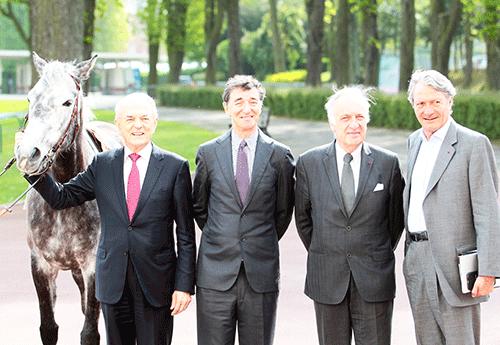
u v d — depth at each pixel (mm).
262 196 3527
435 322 3383
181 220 3523
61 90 3488
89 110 3994
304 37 51812
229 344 3559
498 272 3172
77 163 3902
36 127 3389
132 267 3443
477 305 3395
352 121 3426
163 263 3490
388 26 44406
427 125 3346
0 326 4801
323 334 3586
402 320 4922
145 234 3436
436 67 20797
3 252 6730
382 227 3525
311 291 3604
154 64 33844
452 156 3303
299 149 14305
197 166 3648
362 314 3484
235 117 3529
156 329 3498
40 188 3504
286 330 4730
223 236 3514
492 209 3223
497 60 21031
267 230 3559
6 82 53688
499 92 17016
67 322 4926
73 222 3877
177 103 30375
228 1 28891
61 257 3959
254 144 3600
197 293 3602
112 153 3574
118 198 3465
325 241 3518
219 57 55500
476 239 3293
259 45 52656
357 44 32156
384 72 46031
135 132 3434
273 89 24859
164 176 3480
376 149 3570
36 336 4629
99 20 62125
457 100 16219
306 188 3611
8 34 58719
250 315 3531
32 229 3941
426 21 43344
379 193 3475
